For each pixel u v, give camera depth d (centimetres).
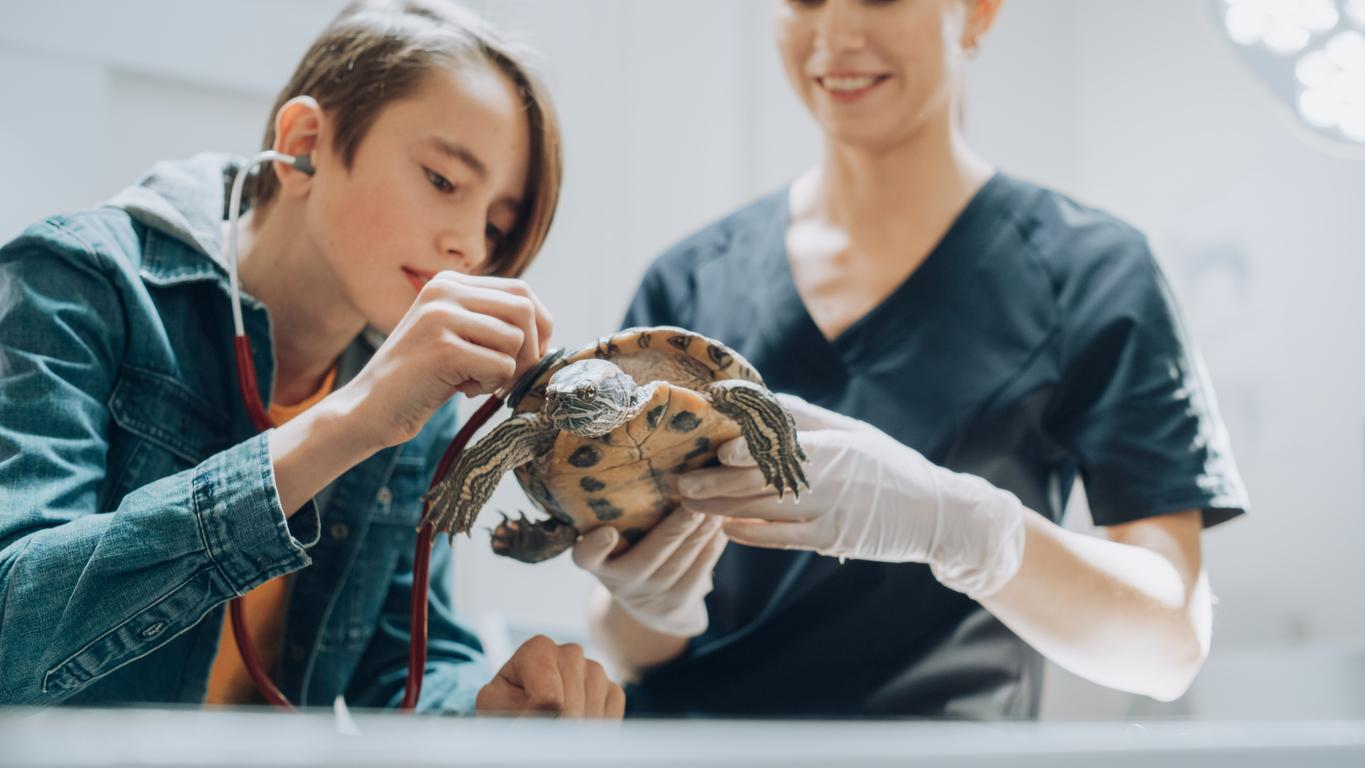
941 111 185
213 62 260
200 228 149
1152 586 152
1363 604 255
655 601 154
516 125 148
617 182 307
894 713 169
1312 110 168
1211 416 172
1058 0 352
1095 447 170
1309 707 238
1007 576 147
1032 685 179
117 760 50
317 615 158
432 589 175
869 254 191
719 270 204
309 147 148
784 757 60
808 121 321
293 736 57
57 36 240
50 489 118
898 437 176
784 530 142
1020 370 176
